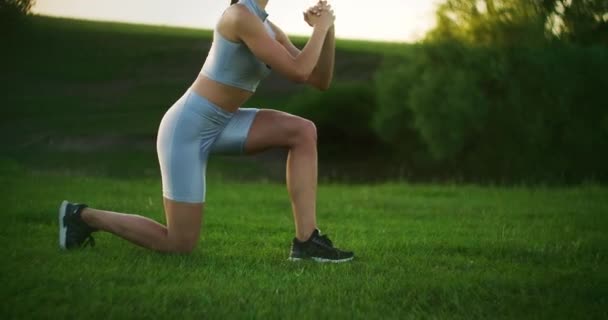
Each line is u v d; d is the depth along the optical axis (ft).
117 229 14.96
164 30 172.24
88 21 167.22
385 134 103.30
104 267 13.23
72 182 37.22
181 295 11.10
